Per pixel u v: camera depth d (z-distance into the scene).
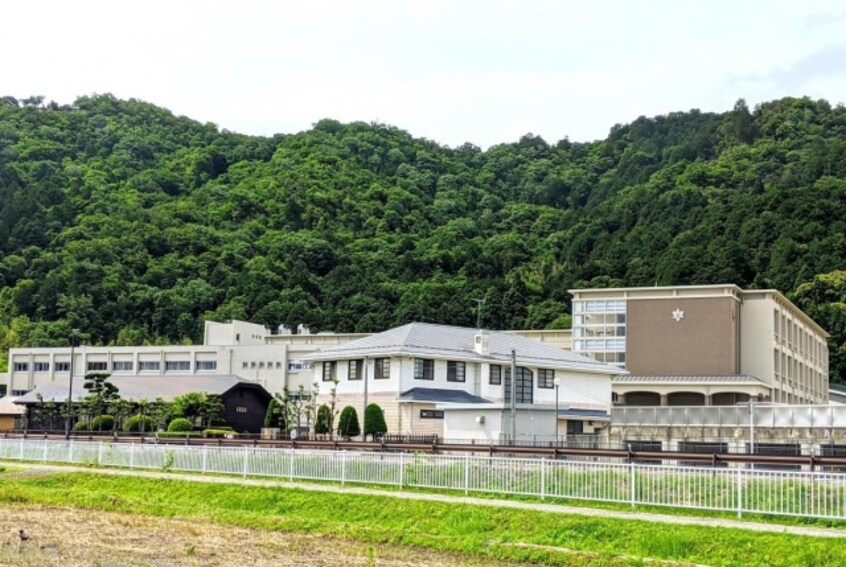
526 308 136.12
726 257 131.12
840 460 31.17
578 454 36.38
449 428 53.72
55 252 158.00
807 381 110.75
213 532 31.22
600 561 25.48
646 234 149.38
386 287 148.25
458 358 63.75
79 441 50.59
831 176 162.88
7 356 131.12
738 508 28.25
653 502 30.05
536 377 68.31
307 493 35.47
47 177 185.50
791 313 104.81
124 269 152.75
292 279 152.00
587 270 144.00
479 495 33.38
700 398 92.12
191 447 43.34
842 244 133.12
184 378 89.00
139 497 38.75
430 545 28.67
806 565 24.08
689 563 25.03
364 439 57.25
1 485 41.22
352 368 64.94
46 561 26.25
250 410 85.56
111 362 120.19
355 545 28.97
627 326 96.88
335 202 191.00
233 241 167.25
